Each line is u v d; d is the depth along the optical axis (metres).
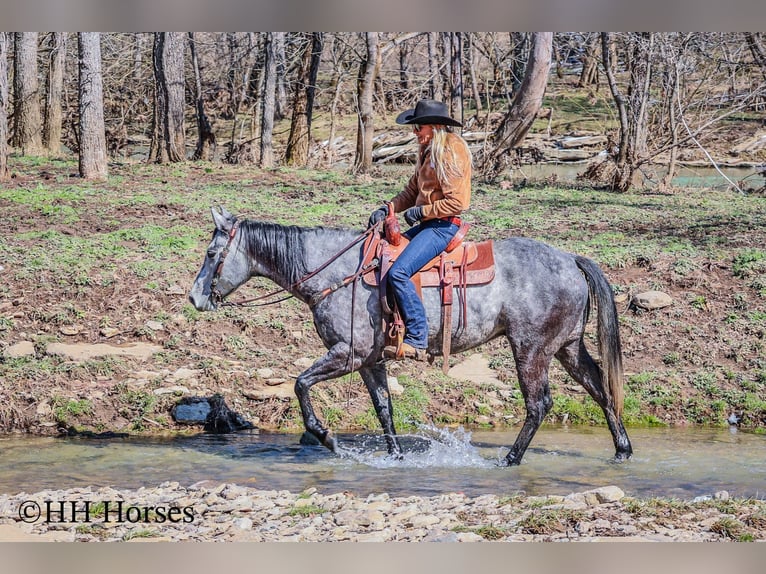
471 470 7.98
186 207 16.94
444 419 9.87
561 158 32.09
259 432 9.43
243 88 33.78
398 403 9.91
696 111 29.42
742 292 12.51
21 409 9.52
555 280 7.95
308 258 8.11
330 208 16.84
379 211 8.07
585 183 23.02
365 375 8.34
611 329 8.05
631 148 21.77
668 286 12.73
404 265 7.67
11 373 10.01
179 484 7.47
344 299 7.98
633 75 22.98
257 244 8.18
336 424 9.61
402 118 7.73
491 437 9.29
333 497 6.91
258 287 12.48
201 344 10.97
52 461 8.21
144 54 36.38
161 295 11.95
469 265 7.89
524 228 15.69
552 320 7.94
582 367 8.27
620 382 8.12
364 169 24.72
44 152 28.19
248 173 22.78
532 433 8.10
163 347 10.88
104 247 13.70
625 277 13.03
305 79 27.38
